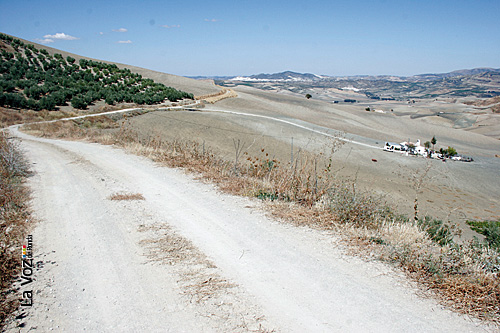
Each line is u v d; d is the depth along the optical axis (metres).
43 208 7.43
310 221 6.72
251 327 3.67
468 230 14.01
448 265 4.91
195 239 5.94
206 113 58.25
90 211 7.29
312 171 8.98
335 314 3.92
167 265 5.01
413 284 4.55
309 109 99.75
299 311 3.98
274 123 57.44
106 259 5.17
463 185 31.92
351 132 70.75
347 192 7.39
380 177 29.38
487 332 3.63
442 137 91.44
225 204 7.82
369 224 6.51
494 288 4.34
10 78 61.16
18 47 88.56
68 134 24.25
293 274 4.79
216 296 4.25
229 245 5.71
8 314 3.85
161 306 4.04
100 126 35.41
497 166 47.47
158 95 68.56
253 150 36.09
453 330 3.66
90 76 75.25
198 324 3.71
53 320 3.79
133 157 13.60
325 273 4.82
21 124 35.25
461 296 4.25
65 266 4.95
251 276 4.74
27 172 10.89
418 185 8.66
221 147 35.44
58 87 60.03
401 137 75.75
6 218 6.62
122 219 6.85
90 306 4.04
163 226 6.52
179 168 11.53
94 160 13.06
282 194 8.41
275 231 6.29
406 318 3.86
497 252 5.46
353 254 5.38
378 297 4.25
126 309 3.98
